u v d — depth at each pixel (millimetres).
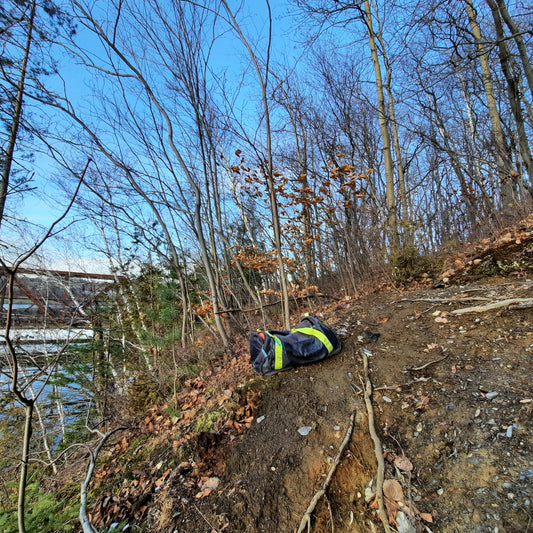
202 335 6504
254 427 2787
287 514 1983
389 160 6781
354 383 2941
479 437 2039
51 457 4617
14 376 1500
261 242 8953
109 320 6266
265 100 4141
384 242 6270
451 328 3395
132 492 2578
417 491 1893
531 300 3158
